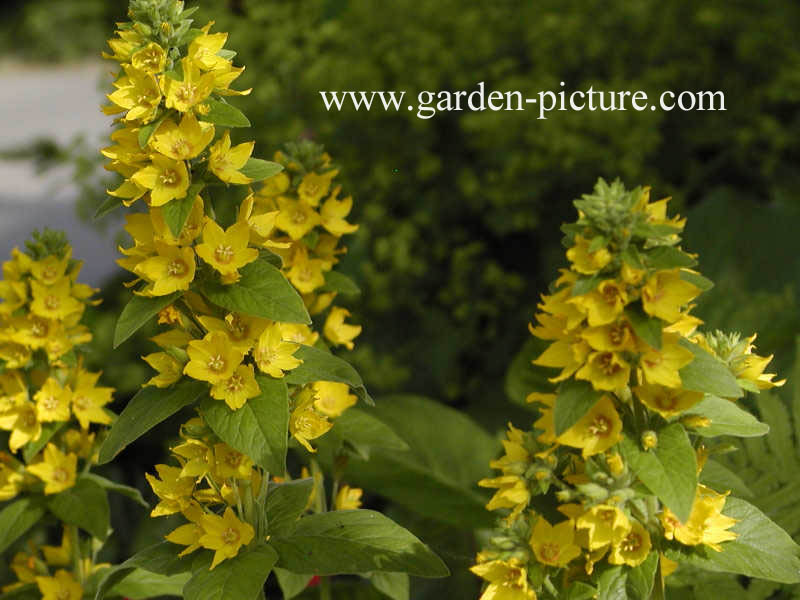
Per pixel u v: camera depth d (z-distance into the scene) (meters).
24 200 3.10
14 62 6.14
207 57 0.60
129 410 0.62
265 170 0.61
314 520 0.65
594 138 1.41
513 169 1.39
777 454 0.76
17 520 0.74
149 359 0.62
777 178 1.59
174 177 0.59
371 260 1.46
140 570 0.75
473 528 0.93
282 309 0.59
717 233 1.31
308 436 0.65
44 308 0.73
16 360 0.73
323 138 1.43
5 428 0.74
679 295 0.55
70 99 4.82
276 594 1.05
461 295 1.45
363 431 0.75
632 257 0.54
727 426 0.58
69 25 6.11
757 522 0.60
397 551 0.63
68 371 0.75
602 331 0.56
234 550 0.62
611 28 1.49
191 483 0.64
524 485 0.59
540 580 0.59
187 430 0.62
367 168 1.46
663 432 0.57
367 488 0.95
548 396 0.60
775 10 1.54
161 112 0.59
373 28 1.48
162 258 0.60
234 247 0.59
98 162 1.43
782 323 0.97
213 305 0.62
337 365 0.63
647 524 0.59
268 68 1.48
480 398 1.44
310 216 0.74
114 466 1.28
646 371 0.55
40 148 1.45
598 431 0.57
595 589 0.60
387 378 1.34
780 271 1.26
